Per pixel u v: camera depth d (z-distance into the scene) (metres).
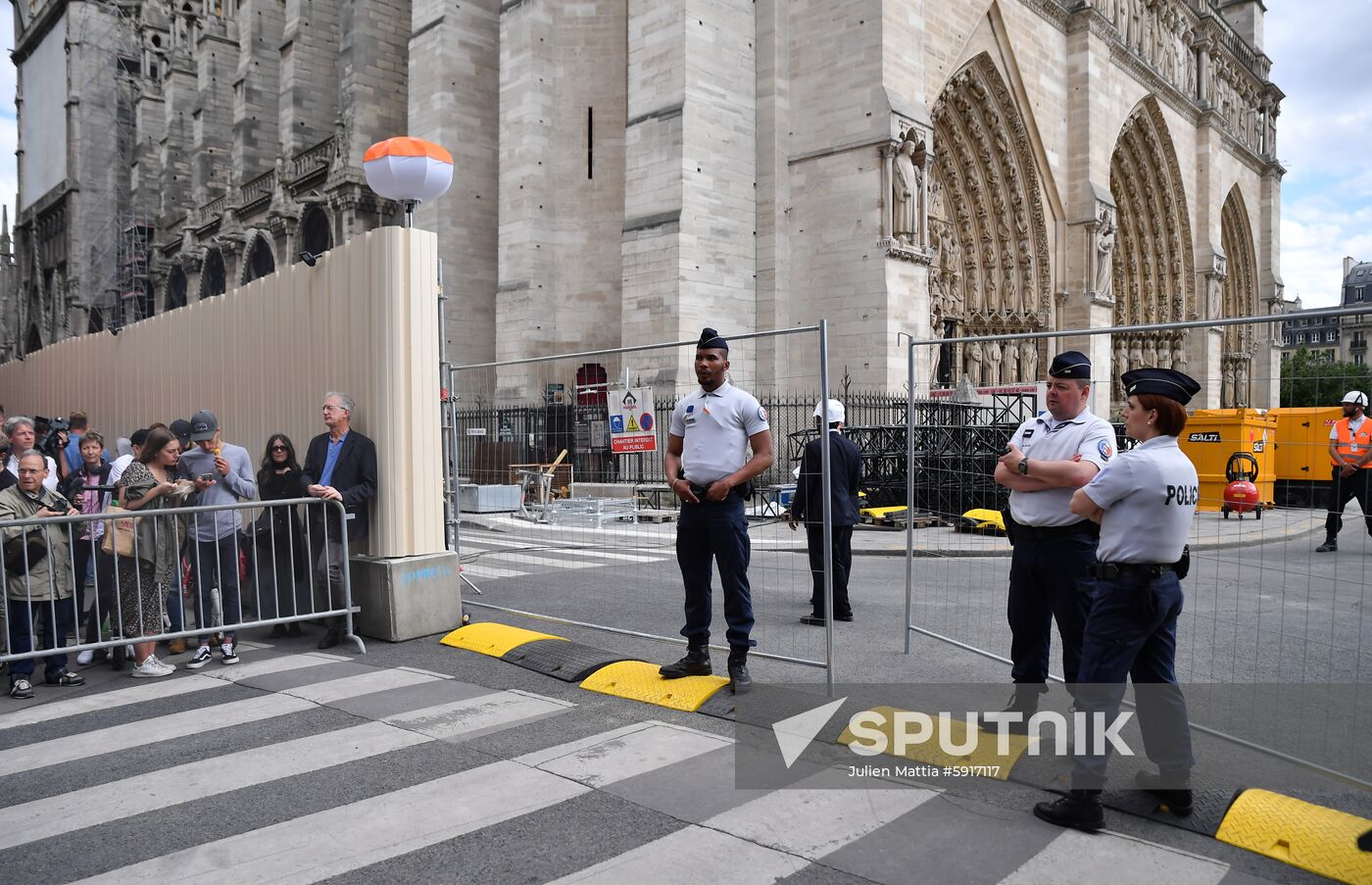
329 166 31.64
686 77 22.41
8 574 6.39
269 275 9.66
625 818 4.08
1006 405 19.69
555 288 26.02
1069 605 4.95
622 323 23.25
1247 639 7.95
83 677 6.99
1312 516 5.23
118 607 6.77
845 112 23.17
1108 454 4.94
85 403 15.02
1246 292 52.72
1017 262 31.33
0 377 21.38
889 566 12.83
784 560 12.20
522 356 25.48
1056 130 31.94
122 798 4.42
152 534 7.04
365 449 7.89
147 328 12.57
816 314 23.59
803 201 24.00
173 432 8.24
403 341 8.02
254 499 7.79
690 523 6.01
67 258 58.44
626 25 26.06
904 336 22.81
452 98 28.20
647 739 5.15
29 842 3.93
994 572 10.08
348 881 3.52
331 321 8.62
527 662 6.91
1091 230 31.95
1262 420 9.96
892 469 18.00
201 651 7.20
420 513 8.12
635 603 9.62
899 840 3.87
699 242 22.52
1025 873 3.57
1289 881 3.53
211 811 4.23
